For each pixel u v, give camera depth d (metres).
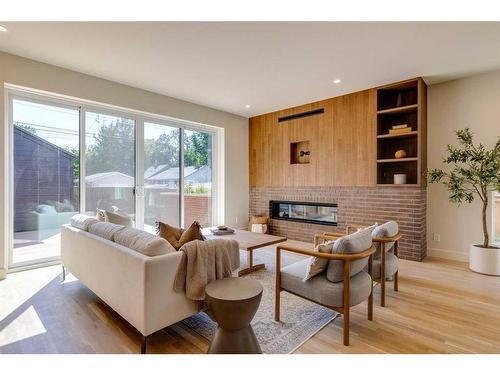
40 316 2.23
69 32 2.63
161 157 4.73
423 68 3.47
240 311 1.61
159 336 1.97
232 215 5.81
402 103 4.10
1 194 3.07
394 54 3.07
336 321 2.19
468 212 3.80
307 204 5.11
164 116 4.59
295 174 5.25
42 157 3.49
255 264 3.61
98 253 2.20
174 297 1.83
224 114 5.60
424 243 4.00
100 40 2.79
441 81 3.93
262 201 5.87
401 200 3.95
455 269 3.46
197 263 1.89
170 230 2.56
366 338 1.95
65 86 3.49
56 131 3.59
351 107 4.45
